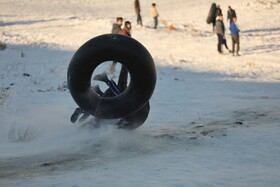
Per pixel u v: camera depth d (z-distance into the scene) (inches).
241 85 1011.3
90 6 2667.3
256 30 1936.5
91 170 415.5
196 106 771.4
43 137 573.9
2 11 2368.4
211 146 495.2
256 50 1530.5
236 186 353.7
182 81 1045.8
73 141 538.6
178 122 649.6
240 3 2464.3
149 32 1844.2
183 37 1761.8
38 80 1019.9
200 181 367.2
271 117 657.6
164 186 354.6
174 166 417.4
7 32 1707.7
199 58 1385.3
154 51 1477.6
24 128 621.3
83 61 531.5
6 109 746.2
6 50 1358.3
